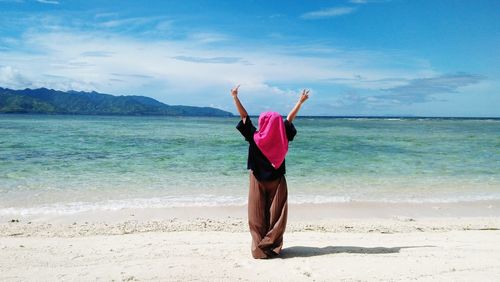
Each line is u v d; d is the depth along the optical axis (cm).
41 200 1186
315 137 4438
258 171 620
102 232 841
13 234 813
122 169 1822
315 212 1109
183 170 1822
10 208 1081
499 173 1866
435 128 7875
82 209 1088
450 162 2253
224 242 736
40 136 3769
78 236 798
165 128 6272
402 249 688
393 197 1321
